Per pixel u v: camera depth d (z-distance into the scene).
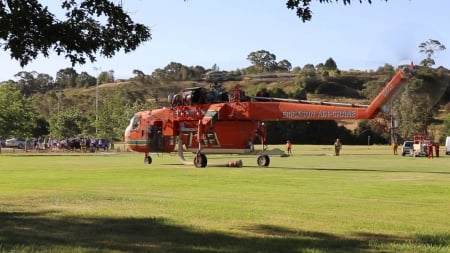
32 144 76.56
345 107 30.17
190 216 10.84
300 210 12.21
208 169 28.22
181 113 33.28
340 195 15.78
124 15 9.58
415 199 14.80
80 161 37.91
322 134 98.50
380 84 123.38
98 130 83.62
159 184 19.17
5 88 66.06
